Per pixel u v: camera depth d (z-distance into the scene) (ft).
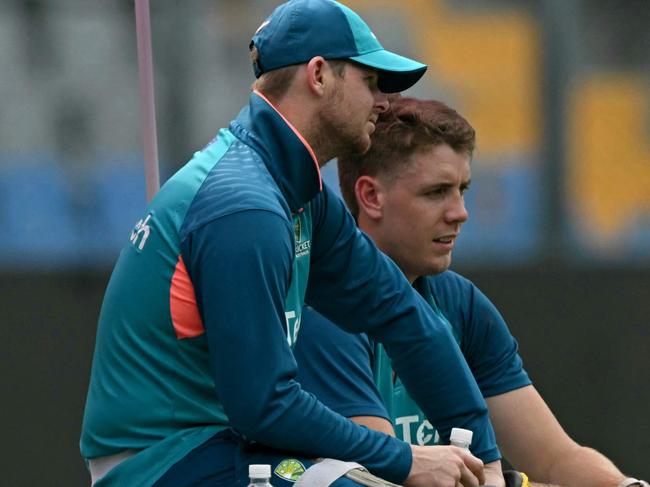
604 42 95.55
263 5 85.81
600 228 96.37
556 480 36.96
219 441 27.25
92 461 28.22
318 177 28.58
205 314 26.53
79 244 79.56
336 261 31.07
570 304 68.49
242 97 84.64
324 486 26.07
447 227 34.42
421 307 31.86
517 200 90.07
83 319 64.34
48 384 63.72
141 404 27.30
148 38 33.12
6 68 85.87
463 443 29.55
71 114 85.46
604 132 96.32
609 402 67.77
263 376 26.14
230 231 26.40
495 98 101.30
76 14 86.33
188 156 72.49
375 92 29.86
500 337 37.37
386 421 32.19
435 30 103.60
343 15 28.89
